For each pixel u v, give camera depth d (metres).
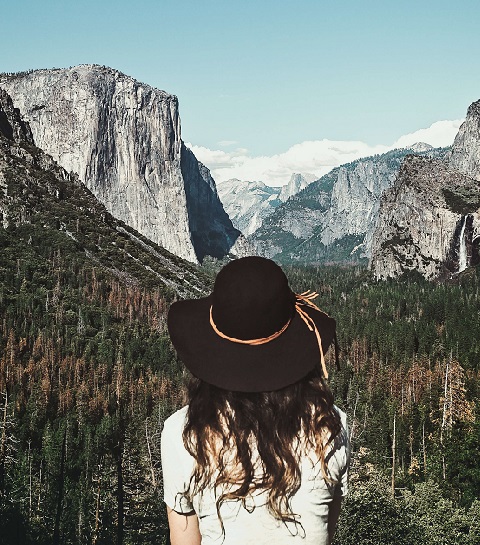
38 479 90.50
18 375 138.38
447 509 54.12
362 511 51.12
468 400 118.25
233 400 3.52
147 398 137.00
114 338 187.88
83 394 131.12
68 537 77.62
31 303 190.62
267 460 3.46
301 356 3.55
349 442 3.86
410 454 102.88
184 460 3.60
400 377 148.00
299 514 3.54
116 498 84.38
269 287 3.48
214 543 3.61
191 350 3.61
